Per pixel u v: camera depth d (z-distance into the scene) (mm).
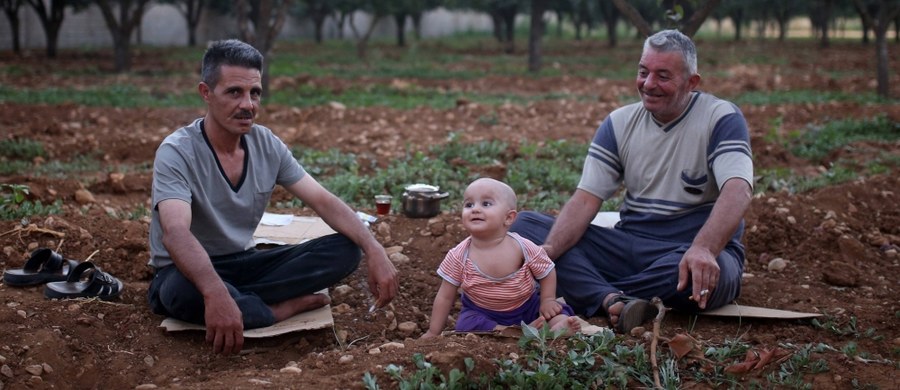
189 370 4191
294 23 46500
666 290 4656
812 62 26406
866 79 19781
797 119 13180
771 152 9945
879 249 6223
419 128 12211
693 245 4504
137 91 16422
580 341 4043
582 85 19219
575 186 8211
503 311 4473
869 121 12094
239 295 4375
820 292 5332
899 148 10500
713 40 44031
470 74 21031
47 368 3994
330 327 4629
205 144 4422
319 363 3998
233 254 4660
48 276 4859
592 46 37750
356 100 15188
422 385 3629
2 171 8914
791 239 6180
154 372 4168
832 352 4285
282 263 4641
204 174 4426
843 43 39125
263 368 4238
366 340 4660
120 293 4828
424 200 6227
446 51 33062
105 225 5797
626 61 27156
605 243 4969
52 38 26797
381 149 10273
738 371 4012
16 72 20594
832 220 6383
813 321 4730
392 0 28422
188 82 18984
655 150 4898
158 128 12219
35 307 4445
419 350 3988
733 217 4508
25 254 5340
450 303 4512
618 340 4242
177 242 4125
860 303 5145
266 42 15266
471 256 4465
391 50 33750
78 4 28766
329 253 4590
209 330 4090
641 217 4992
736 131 4727
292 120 12852
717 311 4766
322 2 37719
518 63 26156
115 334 4406
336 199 4684
